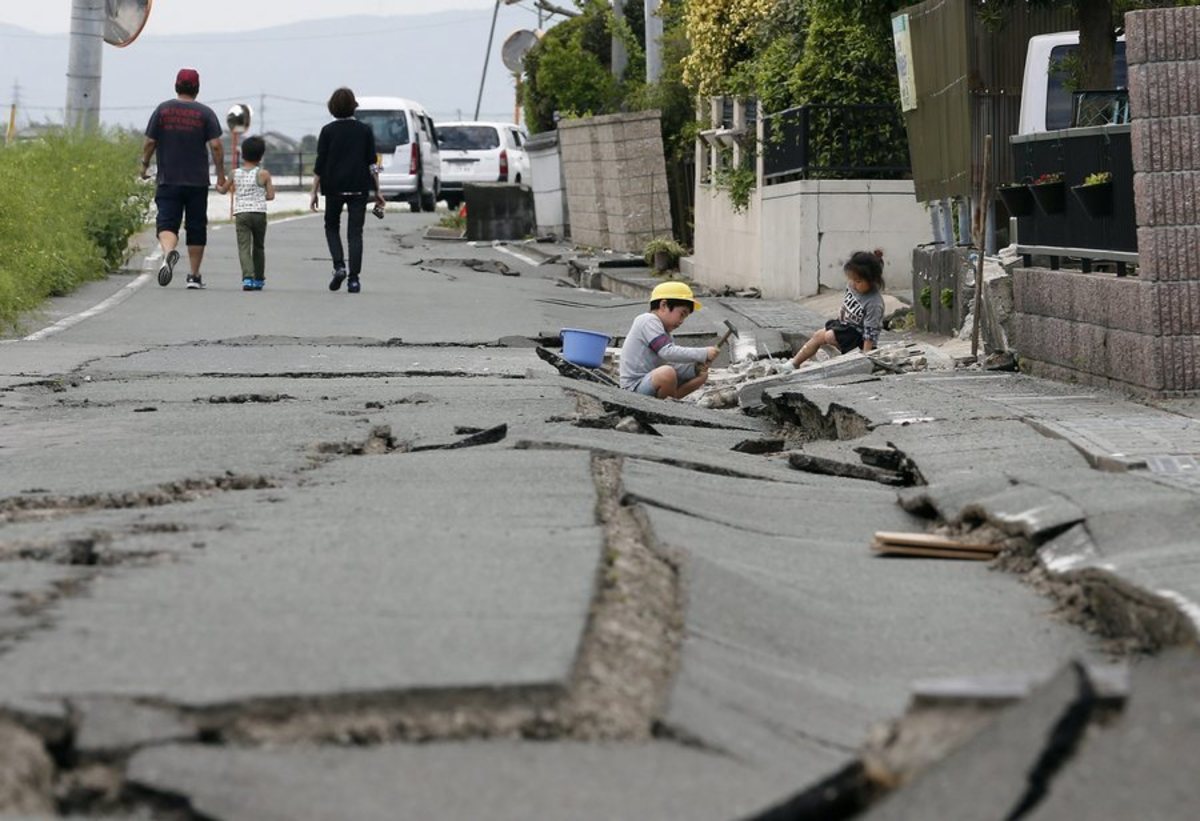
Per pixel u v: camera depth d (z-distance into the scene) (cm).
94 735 657
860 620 970
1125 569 954
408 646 762
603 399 1975
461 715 697
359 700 691
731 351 2945
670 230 5400
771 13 4269
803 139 3688
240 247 3778
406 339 2895
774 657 866
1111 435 1505
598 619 826
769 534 1202
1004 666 888
